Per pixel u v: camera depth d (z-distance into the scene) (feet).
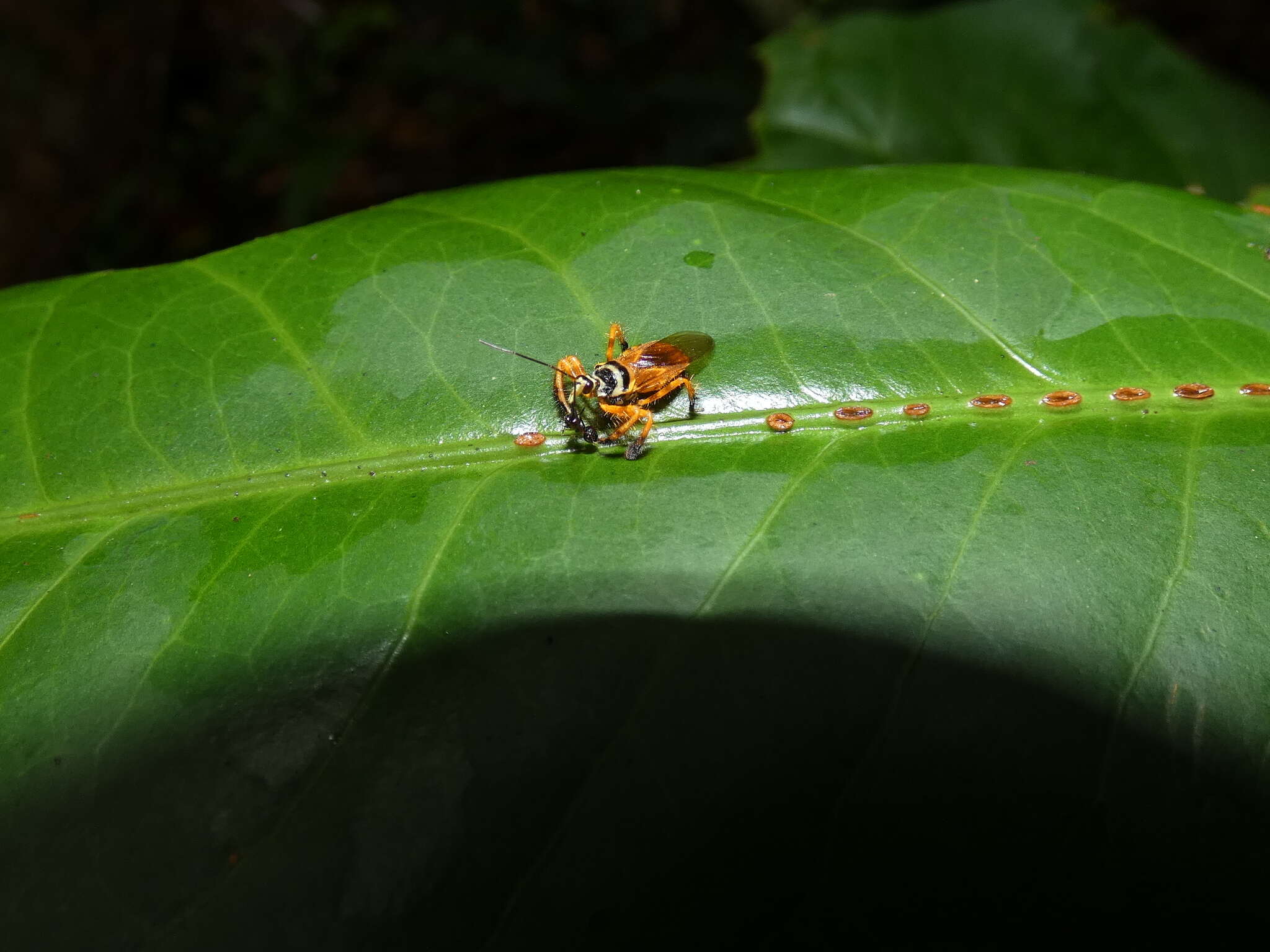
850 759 0.51
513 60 1.67
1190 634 0.52
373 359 0.57
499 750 0.51
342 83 1.83
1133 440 0.55
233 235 1.68
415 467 0.56
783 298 0.58
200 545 0.54
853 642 0.52
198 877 0.50
